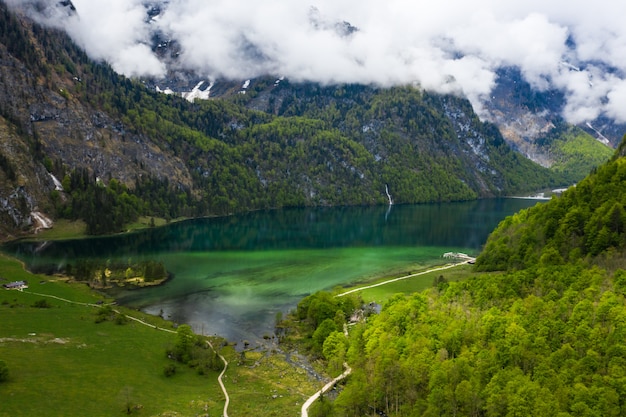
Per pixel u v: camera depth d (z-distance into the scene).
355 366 107.38
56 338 121.00
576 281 121.50
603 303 102.75
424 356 96.38
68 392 92.81
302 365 118.75
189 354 119.88
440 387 87.81
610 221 143.12
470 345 100.81
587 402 79.75
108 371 105.06
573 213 155.88
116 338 126.25
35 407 85.19
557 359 91.44
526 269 142.50
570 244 150.38
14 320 131.38
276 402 98.44
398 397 93.12
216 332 140.12
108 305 155.25
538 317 106.56
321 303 141.50
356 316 144.00
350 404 92.62
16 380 93.94
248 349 128.50
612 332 94.56
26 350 110.06
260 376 112.06
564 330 99.75
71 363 106.38
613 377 84.06
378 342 108.06
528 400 80.31
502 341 97.62
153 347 123.19
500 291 126.38
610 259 133.75
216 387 106.06
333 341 117.81
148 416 89.00
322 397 98.69
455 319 112.69
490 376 91.06
